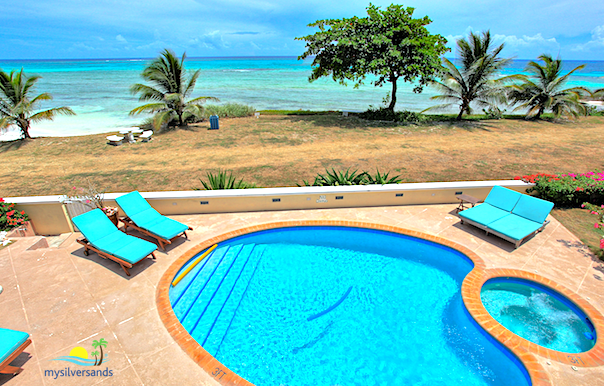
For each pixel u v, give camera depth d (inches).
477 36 991.6
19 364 204.8
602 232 350.0
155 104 937.5
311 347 230.2
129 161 684.1
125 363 207.0
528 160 655.8
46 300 258.8
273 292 283.6
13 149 778.8
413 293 282.2
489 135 863.7
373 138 839.1
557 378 194.9
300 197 406.6
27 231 356.8
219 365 208.1
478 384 202.4
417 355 223.0
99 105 1446.9
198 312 259.8
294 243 355.9
